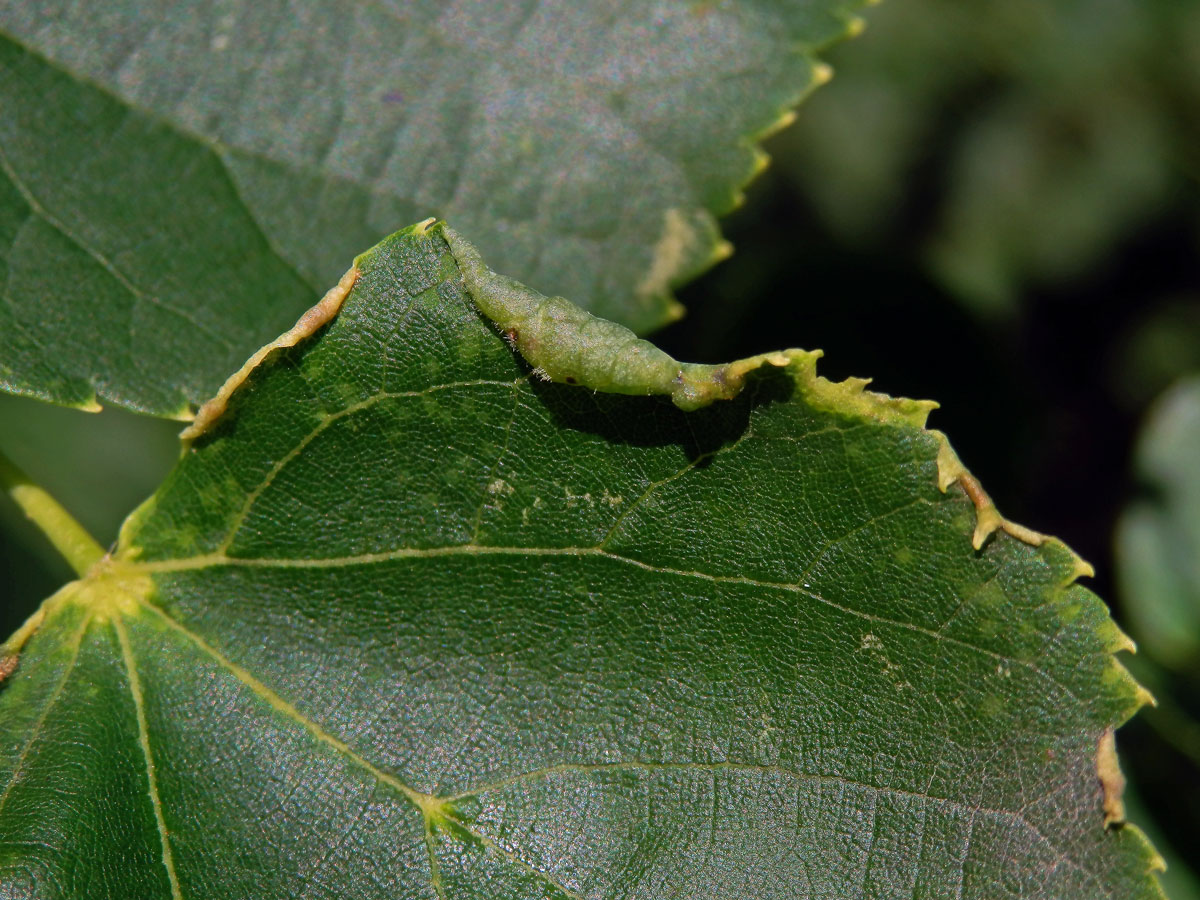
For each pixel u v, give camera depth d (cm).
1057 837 13
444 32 14
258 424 13
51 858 13
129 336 13
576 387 13
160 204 14
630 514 13
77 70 14
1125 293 23
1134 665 15
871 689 13
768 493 13
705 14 14
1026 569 13
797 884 13
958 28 23
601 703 13
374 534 13
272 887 13
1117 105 23
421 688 13
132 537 13
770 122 14
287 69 14
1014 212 23
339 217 14
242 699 13
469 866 13
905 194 23
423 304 13
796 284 15
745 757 13
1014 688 13
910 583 13
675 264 14
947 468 13
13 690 13
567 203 14
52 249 14
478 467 13
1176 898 14
